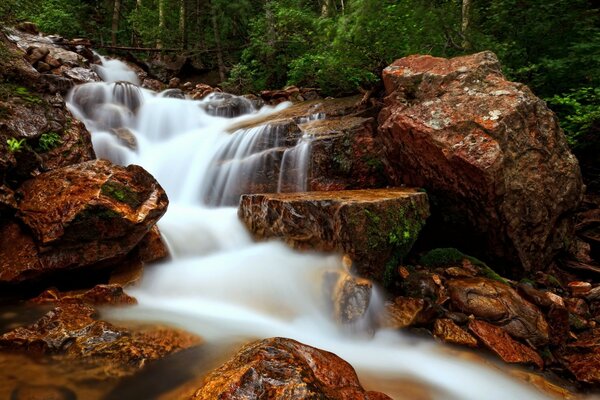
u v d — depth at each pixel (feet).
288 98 43.27
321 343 12.77
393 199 15.35
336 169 23.88
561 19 29.14
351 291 13.17
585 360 13.14
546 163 17.76
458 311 14.65
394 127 19.39
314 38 42.45
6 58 20.02
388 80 22.53
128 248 14.47
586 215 24.16
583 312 16.06
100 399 8.25
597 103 25.14
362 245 14.15
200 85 49.11
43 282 13.58
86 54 46.16
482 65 19.62
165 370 9.48
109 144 26.02
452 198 18.31
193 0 68.90
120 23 69.82
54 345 9.63
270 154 24.61
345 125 26.30
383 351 12.81
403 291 15.65
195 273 16.21
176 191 26.58
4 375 8.62
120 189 14.52
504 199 16.79
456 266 17.56
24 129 16.83
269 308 14.48
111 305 12.87
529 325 13.79
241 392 7.17
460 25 33.88
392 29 28.50
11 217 14.29
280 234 16.42
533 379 11.90
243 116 37.73
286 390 7.20
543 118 18.02
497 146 16.07
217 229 19.40
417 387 10.86
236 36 65.67
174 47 66.59
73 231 13.14
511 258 18.31
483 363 12.48
